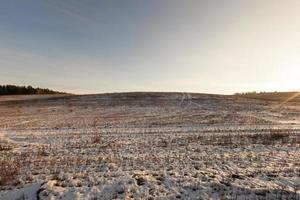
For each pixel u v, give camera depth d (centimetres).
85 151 1344
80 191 802
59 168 1023
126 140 1686
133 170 993
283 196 759
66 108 4656
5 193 789
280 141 1581
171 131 2133
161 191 802
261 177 918
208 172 971
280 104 5122
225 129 2227
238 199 742
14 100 6319
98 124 2777
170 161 1120
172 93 7388
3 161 1107
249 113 3741
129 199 752
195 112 3912
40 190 797
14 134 2050
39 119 3278
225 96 6850
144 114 3750
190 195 775
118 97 6341
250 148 1391
